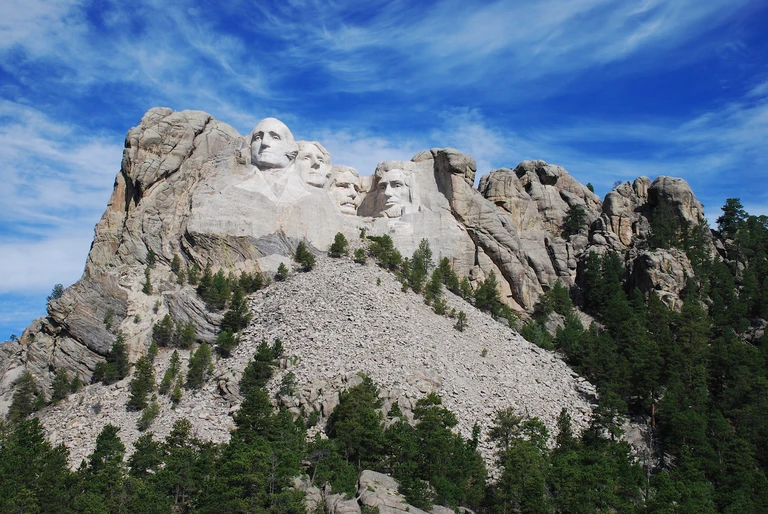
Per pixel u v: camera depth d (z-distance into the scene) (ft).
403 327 390.42
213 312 394.11
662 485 309.42
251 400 309.63
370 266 447.42
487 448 332.19
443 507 284.20
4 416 362.12
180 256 431.84
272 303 399.03
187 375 352.90
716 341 425.69
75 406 351.46
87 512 255.91
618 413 362.33
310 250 450.30
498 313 461.37
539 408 369.71
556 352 439.22
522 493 295.28
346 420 307.99
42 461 289.94
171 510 271.28
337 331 373.20
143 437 302.66
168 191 453.58
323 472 287.28
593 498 295.07
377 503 273.33
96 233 456.04
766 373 413.59
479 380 375.66
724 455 347.56
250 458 273.95
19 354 402.93
